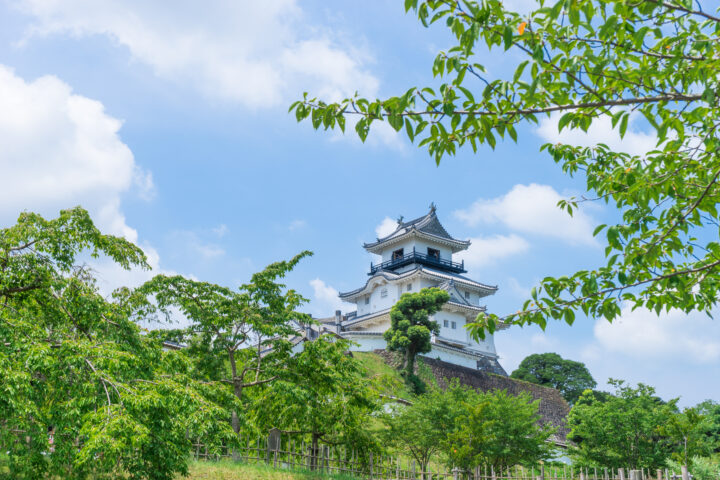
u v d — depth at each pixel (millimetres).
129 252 14172
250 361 22453
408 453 26484
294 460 20172
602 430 28359
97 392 10609
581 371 67562
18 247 12820
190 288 20703
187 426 12375
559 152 7848
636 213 6785
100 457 10148
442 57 4969
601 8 5141
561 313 6914
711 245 6547
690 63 5117
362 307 78438
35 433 9633
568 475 28234
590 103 5180
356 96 5379
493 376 53719
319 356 20375
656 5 4832
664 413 27578
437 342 64250
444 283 72125
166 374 14758
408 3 4969
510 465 25891
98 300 12961
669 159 5867
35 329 11297
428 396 27500
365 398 21547
